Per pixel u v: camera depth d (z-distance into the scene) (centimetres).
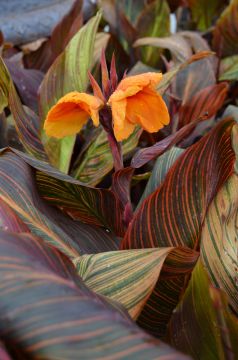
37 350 42
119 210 81
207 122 116
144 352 42
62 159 96
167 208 74
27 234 53
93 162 98
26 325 43
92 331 43
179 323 66
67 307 45
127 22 144
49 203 84
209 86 115
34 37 146
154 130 67
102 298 57
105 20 160
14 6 152
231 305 72
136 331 43
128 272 64
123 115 64
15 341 43
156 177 89
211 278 72
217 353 62
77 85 93
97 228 84
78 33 94
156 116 67
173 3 164
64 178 76
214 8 168
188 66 126
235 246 74
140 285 63
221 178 78
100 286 64
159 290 72
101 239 83
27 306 44
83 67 92
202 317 62
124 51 137
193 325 64
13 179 75
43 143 94
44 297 45
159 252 64
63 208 85
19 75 115
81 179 97
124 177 77
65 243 76
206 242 73
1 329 44
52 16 150
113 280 64
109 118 71
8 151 78
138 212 74
